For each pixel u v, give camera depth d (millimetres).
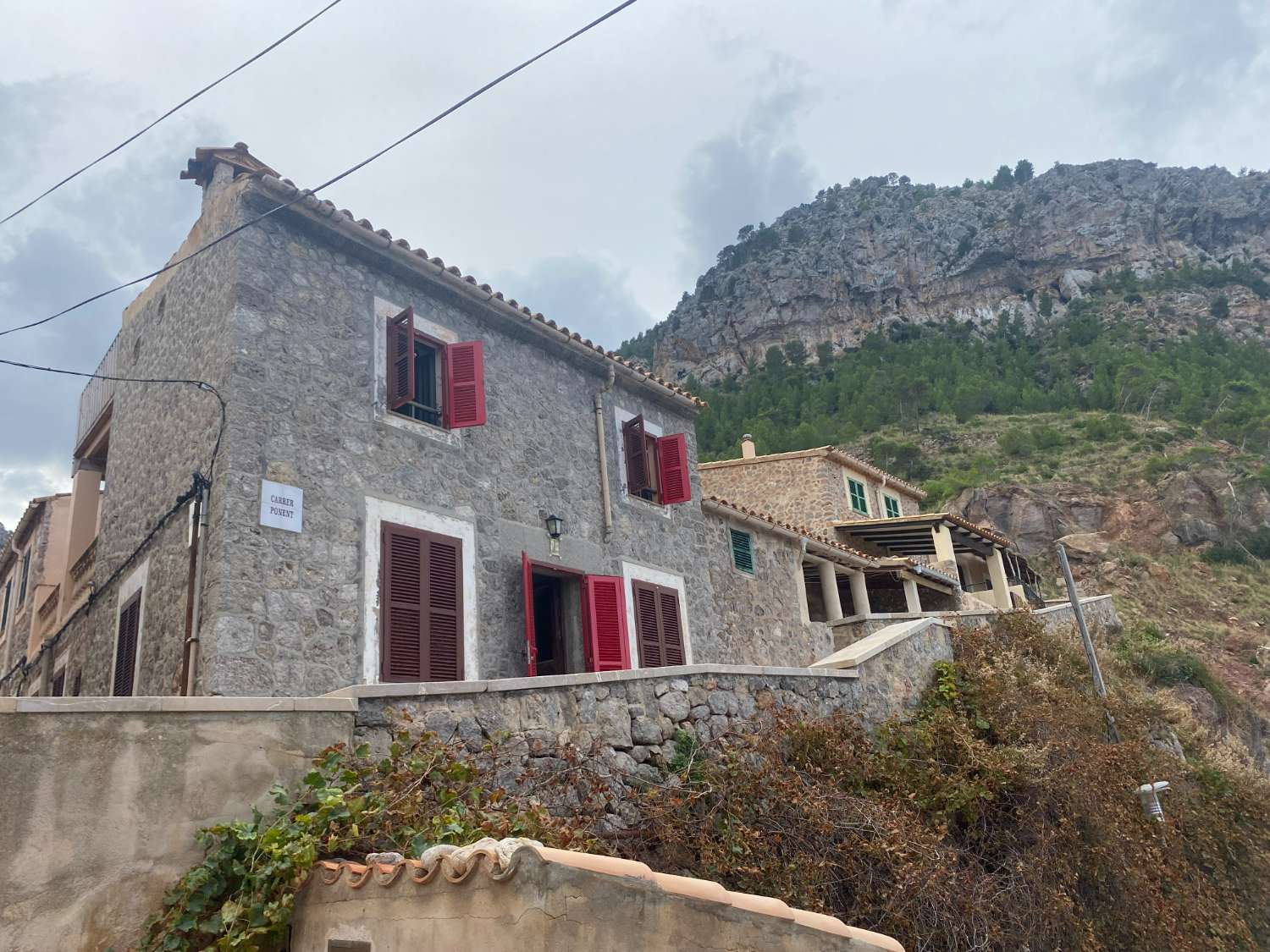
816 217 136125
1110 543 44156
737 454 61406
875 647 10008
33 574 15188
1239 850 12219
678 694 7328
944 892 6578
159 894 4180
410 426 10055
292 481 8695
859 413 69625
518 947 3215
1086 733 10539
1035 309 100500
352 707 5160
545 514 11508
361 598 8938
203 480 8500
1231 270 98938
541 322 11914
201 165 10117
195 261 9992
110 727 4238
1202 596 39625
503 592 10539
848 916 6293
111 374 12266
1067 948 7453
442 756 5262
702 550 14484
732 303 114875
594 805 6070
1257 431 52469
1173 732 15188
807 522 25953
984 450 59375
